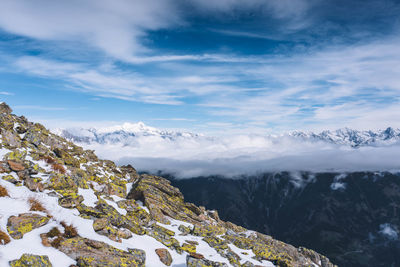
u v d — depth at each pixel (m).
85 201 27.28
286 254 34.47
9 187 21.97
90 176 35.12
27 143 33.53
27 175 25.47
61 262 16.55
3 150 27.88
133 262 20.11
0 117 34.59
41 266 15.05
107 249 19.88
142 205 36.25
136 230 26.67
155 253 24.14
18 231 16.98
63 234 19.14
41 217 19.36
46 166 29.72
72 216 22.62
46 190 25.31
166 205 38.53
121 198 36.47
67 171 31.33
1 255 14.47
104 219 24.17
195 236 32.97
